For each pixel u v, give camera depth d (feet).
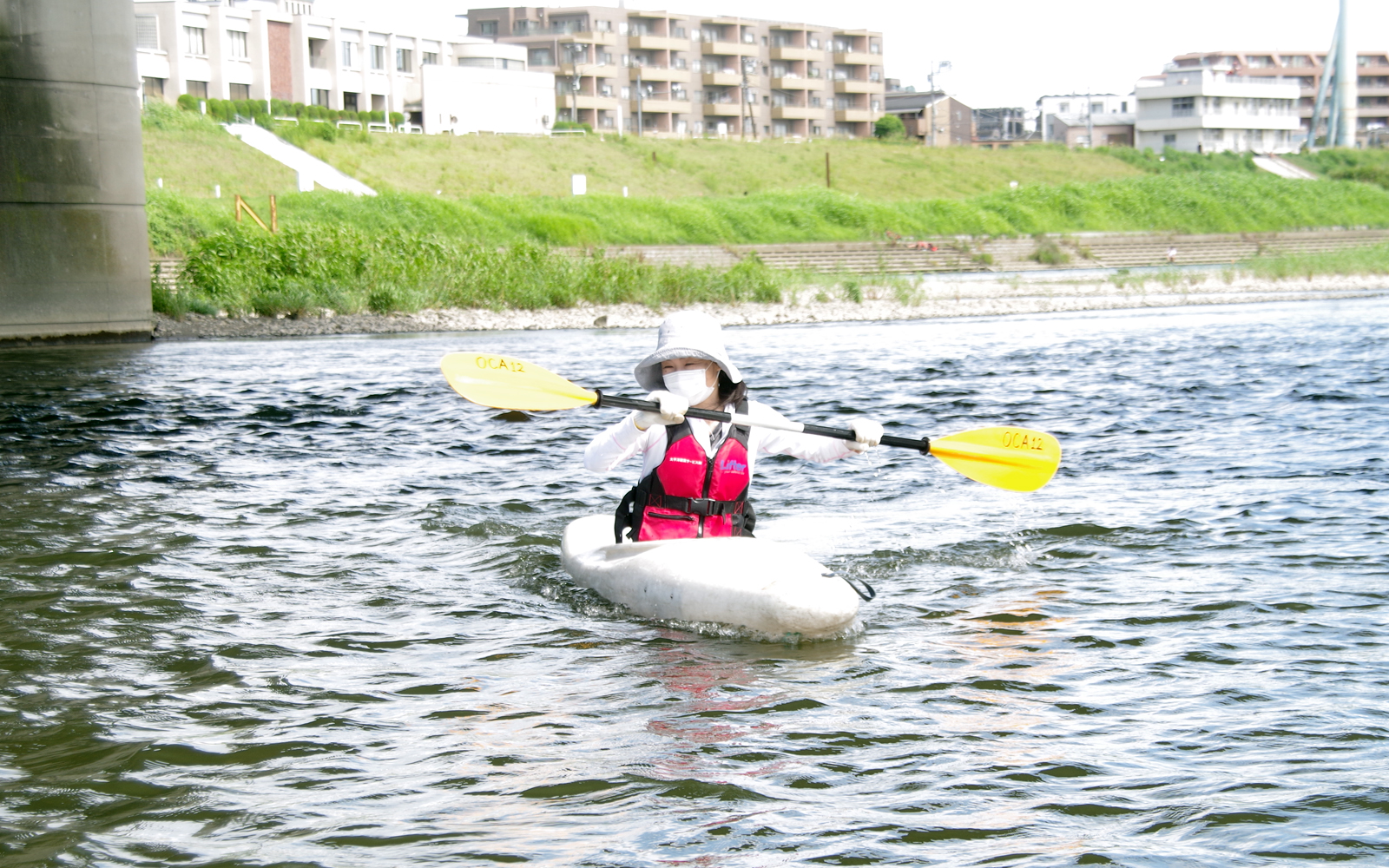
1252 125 345.10
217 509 24.14
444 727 12.63
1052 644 15.21
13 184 67.10
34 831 10.24
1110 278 122.21
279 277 87.04
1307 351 56.03
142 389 46.09
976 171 232.73
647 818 10.43
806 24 326.03
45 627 16.21
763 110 322.55
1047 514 22.93
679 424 17.76
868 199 184.14
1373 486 24.38
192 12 205.98
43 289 68.59
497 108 247.70
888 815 10.41
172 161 149.48
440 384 47.73
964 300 102.42
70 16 67.51
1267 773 11.07
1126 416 36.32
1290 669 13.97
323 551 20.62
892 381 48.19
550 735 12.37
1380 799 10.44
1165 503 23.53
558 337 74.69
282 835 10.14
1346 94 327.67
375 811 10.60
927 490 25.81
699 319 17.93
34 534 21.80
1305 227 201.16
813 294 103.91
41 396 43.75
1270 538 20.51
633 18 300.40
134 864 9.66
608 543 19.01
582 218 150.10
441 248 96.58
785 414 38.99
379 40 240.53
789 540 21.11
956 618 16.49
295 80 223.30
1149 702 13.03
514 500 24.98
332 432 34.83
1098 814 10.34
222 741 12.23
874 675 14.15
